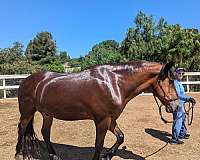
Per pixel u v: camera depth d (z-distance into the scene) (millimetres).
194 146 8172
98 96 5938
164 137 9055
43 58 49188
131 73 6055
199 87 21172
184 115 8406
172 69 5949
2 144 8312
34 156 7309
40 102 6391
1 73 24672
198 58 26688
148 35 29594
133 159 7125
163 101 6074
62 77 6238
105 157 6363
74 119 6273
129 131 9648
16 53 33625
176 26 29281
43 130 6887
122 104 6039
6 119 11320
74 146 8172
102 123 5992
